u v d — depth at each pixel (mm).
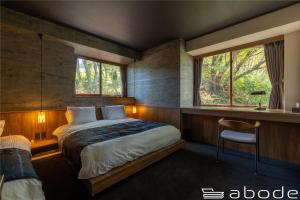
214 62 3807
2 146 1983
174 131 2967
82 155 1765
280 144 2600
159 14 2633
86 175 1675
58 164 2453
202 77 4031
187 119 3934
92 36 3523
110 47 3885
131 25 3051
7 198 1108
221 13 2607
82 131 2549
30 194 1247
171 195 1734
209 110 3201
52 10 2535
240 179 2057
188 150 3152
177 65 3732
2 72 2617
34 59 2955
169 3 2316
